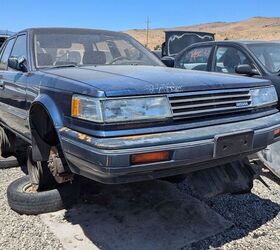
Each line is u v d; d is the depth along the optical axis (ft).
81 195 13.84
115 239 11.39
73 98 10.06
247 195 14.34
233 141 10.36
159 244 11.12
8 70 16.58
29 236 11.66
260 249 10.95
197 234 11.64
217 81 11.03
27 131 13.83
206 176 13.33
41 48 14.69
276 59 20.98
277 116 12.15
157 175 9.77
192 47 24.59
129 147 9.04
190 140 9.68
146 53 16.58
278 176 15.21
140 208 13.16
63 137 10.15
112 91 9.34
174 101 9.92
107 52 15.62
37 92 12.37
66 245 11.12
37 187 13.50
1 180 16.48
